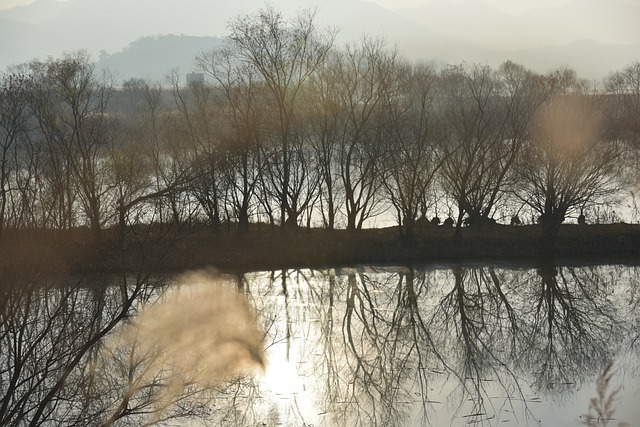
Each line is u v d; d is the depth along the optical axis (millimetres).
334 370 36875
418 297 51125
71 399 23766
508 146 66375
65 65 57906
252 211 70062
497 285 54062
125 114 83875
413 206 65625
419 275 56656
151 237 45500
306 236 62875
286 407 32188
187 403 28797
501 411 31969
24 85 60406
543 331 43875
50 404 23875
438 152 68375
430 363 38312
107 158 57188
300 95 64500
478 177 63562
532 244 62469
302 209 64625
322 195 73312
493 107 68188
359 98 66375
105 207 44062
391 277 56188
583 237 63062
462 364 38094
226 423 30250
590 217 70188
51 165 42531
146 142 63656
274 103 63562
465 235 64250
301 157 63938
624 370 36875
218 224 58594
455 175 64375
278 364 37438
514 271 57719
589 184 67062
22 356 22531
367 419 31109
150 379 27266
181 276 51812
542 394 33875
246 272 56906
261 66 61562
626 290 52719
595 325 45031
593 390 34219
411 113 67562
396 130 61781
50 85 56406
